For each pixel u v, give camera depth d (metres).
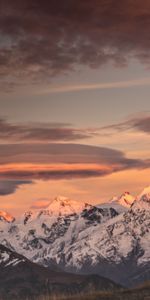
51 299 41.06
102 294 41.03
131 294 40.28
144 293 40.03
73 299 39.75
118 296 39.84
